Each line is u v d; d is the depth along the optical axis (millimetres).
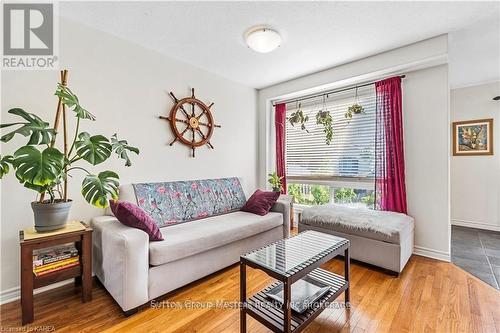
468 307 1720
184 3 1904
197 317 1646
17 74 1875
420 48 2508
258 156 4145
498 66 3203
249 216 2809
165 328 1534
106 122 2318
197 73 3121
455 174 4062
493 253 2771
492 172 3742
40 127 1576
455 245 3047
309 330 1497
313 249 1633
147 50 2623
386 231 2238
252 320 1621
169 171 2828
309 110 3795
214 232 2184
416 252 2734
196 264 2043
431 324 1542
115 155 2379
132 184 2395
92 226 2125
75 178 2123
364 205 3291
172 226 2383
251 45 2414
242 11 2006
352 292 1938
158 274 1788
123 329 1521
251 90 3988
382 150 2920
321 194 3729
